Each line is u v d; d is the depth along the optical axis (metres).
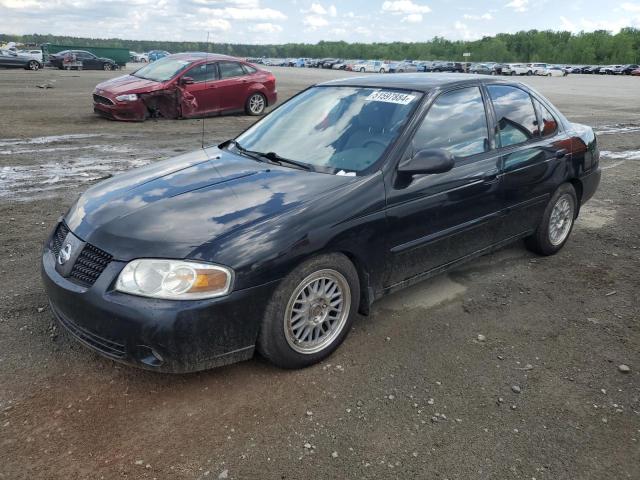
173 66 13.47
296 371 3.04
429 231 3.54
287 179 3.26
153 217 2.85
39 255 4.59
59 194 6.45
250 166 3.54
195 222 2.79
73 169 7.70
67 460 2.38
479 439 2.57
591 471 2.40
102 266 2.71
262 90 14.66
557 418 2.73
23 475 2.29
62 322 2.92
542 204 4.53
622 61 102.12
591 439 2.59
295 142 3.80
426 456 2.45
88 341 2.79
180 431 2.56
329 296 3.09
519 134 4.29
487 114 4.06
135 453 2.42
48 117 12.77
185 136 10.78
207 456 2.41
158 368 2.64
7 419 2.61
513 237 4.39
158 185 3.28
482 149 3.93
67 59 38.91
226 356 2.75
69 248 2.89
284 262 2.77
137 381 2.91
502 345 3.39
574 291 4.19
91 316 2.66
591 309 3.91
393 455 2.45
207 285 2.59
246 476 2.31
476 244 4.01
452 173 3.63
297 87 25.17
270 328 2.83
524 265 4.68
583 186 4.98
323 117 3.92
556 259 4.84
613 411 2.80
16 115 12.83
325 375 3.02
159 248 2.64
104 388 2.85
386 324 3.60
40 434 2.52
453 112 3.81
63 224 3.22
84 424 2.59
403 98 3.72
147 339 2.56
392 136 3.45
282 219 2.83
